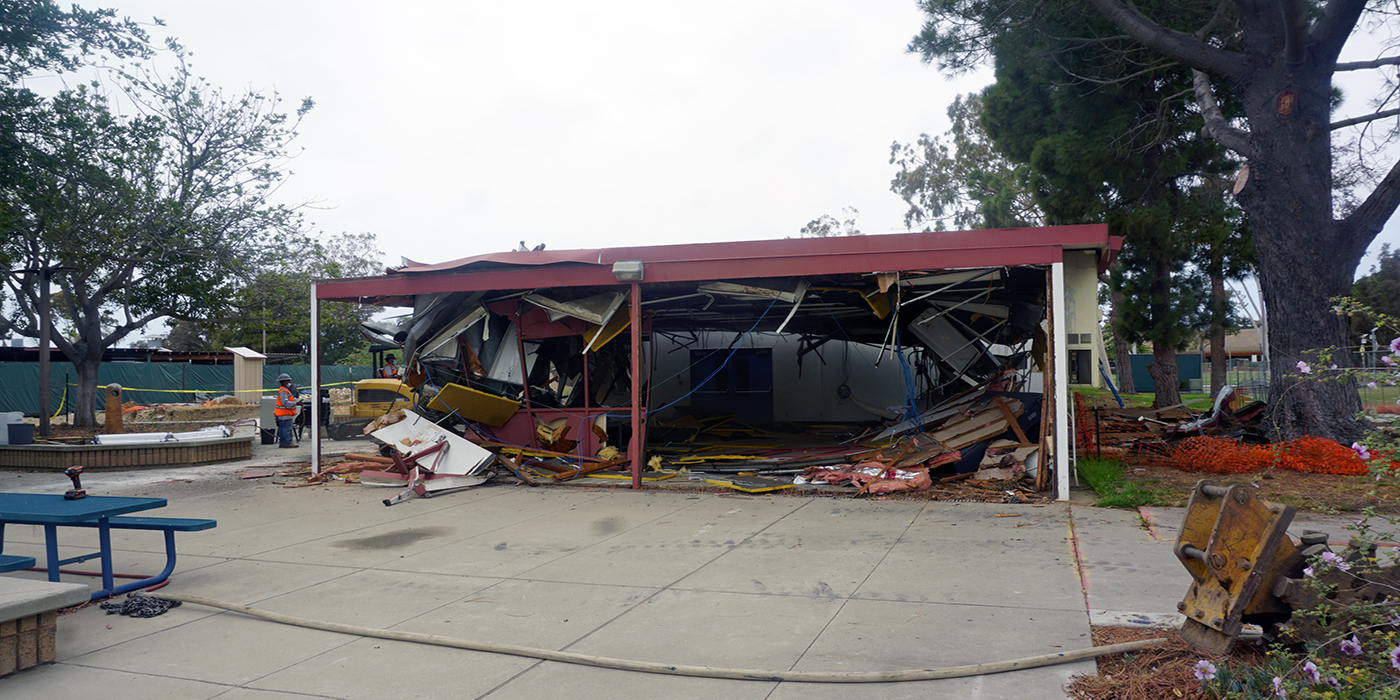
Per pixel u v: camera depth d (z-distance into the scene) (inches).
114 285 769.6
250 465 542.6
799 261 380.2
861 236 370.3
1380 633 121.6
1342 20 413.4
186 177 771.4
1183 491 347.9
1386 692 108.7
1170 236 697.0
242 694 150.9
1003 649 164.1
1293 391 432.1
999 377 493.0
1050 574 223.3
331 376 1301.7
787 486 389.7
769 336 824.3
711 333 827.4
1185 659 152.6
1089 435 478.0
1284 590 137.7
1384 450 123.9
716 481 407.2
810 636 176.7
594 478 431.5
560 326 477.7
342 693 150.8
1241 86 458.0
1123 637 168.1
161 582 229.0
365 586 228.4
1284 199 439.2
